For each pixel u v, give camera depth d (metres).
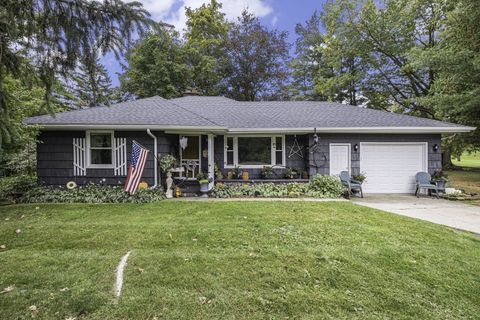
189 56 22.77
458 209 7.71
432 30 17.03
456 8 11.15
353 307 2.75
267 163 11.45
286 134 11.31
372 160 10.90
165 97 21.22
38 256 3.98
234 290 3.04
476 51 10.42
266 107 13.31
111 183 9.27
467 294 3.03
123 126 8.77
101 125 8.72
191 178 9.96
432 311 2.72
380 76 19.50
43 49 3.57
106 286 3.11
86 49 3.66
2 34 3.21
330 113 12.09
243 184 10.17
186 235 4.95
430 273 3.49
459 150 17.69
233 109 12.94
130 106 10.54
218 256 3.96
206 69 22.36
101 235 4.97
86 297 2.87
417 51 12.99
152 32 3.90
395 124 10.44
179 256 3.96
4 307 2.70
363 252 4.14
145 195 8.37
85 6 3.39
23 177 9.66
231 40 24.77
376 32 18.33
